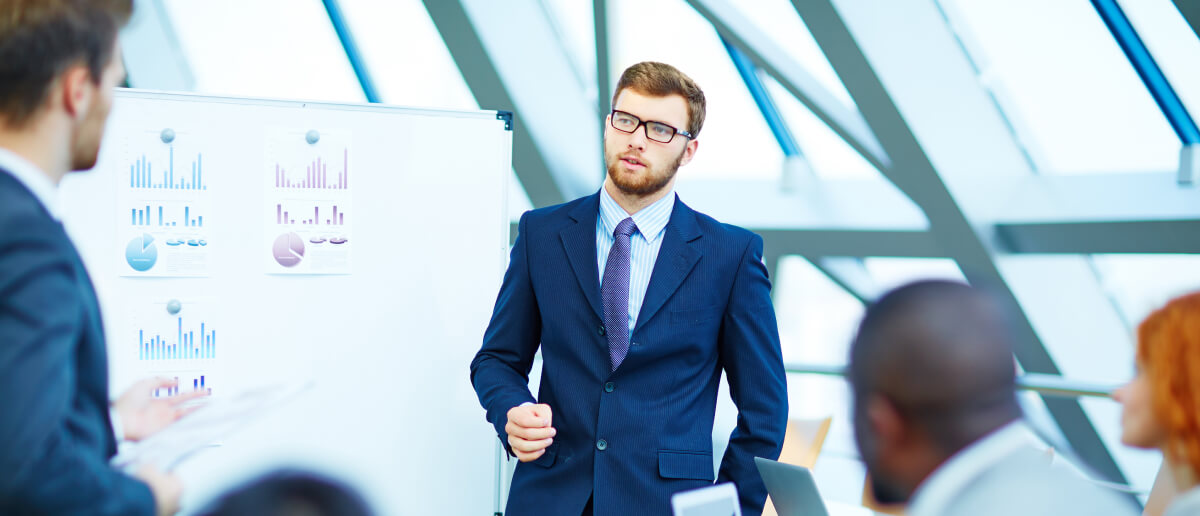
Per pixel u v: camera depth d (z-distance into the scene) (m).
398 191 2.65
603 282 2.03
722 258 2.06
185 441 1.17
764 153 6.52
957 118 5.31
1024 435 0.86
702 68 6.18
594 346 2.01
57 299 0.96
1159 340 1.17
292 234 2.56
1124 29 4.83
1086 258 5.79
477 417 2.69
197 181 2.50
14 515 0.93
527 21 6.08
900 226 5.88
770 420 2.01
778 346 2.10
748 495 1.98
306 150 2.58
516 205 6.82
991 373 0.79
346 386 2.59
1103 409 5.22
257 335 2.54
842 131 5.61
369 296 2.62
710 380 2.10
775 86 6.10
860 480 3.49
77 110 1.09
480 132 2.71
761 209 6.48
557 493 1.98
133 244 2.45
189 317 2.49
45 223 0.99
